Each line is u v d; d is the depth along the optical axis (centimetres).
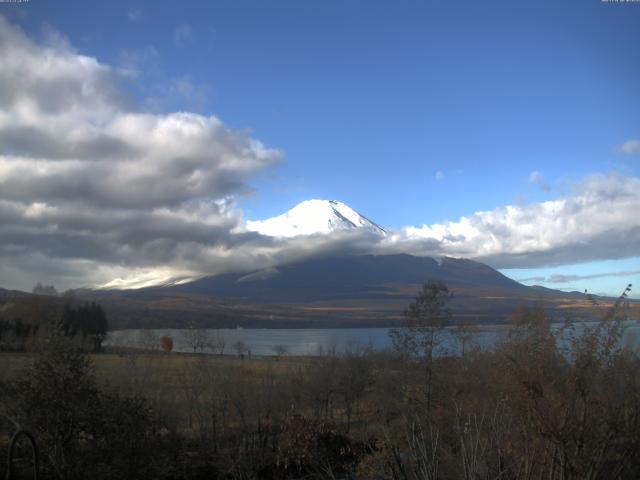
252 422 3262
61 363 1956
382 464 1212
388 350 3178
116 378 2934
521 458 789
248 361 4531
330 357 4031
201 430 3052
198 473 2597
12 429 1833
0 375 1981
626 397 764
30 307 7338
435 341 2230
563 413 754
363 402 3123
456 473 886
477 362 1598
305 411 3394
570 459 746
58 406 1902
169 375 3553
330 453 2444
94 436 2008
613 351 784
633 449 752
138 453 2150
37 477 701
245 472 2641
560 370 803
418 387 1995
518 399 792
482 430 945
